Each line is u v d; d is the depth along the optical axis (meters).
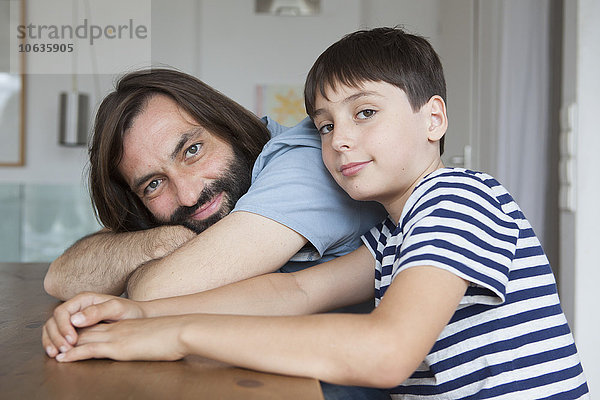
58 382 0.60
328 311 1.01
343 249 1.15
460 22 3.56
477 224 0.77
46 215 4.36
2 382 0.60
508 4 2.83
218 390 0.58
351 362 0.64
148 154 1.19
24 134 4.33
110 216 1.38
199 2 4.52
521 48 2.77
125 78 1.28
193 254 0.98
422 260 0.72
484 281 0.73
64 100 4.02
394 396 0.97
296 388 0.60
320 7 4.52
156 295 0.95
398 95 0.92
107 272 1.20
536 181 2.76
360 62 0.92
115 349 0.69
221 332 0.67
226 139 1.24
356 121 0.93
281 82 4.54
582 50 2.08
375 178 0.92
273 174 1.06
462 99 3.46
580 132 2.09
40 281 1.51
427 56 1.00
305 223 1.02
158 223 1.32
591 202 2.09
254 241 0.99
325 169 1.08
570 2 2.13
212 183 1.20
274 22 4.53
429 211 0.78
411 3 4.41
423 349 0.66
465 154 3.37
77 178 4.38
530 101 2.76
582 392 0.90
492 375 0.85
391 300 0.69
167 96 1.23
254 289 0.92
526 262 0.88
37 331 0.87
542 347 0.86
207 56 4.51
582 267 2.08
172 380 0.61
